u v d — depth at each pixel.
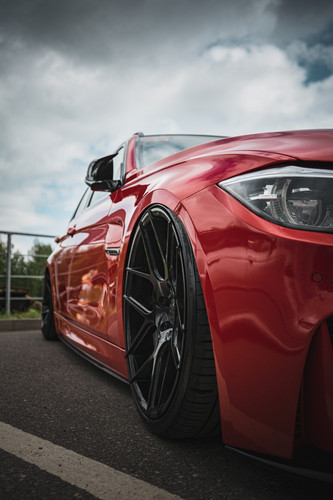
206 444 1.53
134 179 2.19
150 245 1.76
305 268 1.14
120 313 1.97
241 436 1.27
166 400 1.52
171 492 1.19
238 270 1.25
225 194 1.37
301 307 1.13
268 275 1.18
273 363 1.17
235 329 1.25
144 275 1.79
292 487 1.23
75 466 1.34
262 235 1.21
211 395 1.39
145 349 1.84
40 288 6.77
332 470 1.11
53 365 2.88
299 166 1.28
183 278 1.43
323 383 1.13
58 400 2.08
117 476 1.28
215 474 1.30
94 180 2.36
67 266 3.15
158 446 1.51
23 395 2.15
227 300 1.27
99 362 2.52
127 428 1.70
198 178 1.53
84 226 2.79
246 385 1.23
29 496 1.15
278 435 1.18
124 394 2.20
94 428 1.70
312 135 1.51
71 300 3.01
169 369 1.58
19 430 1.66
